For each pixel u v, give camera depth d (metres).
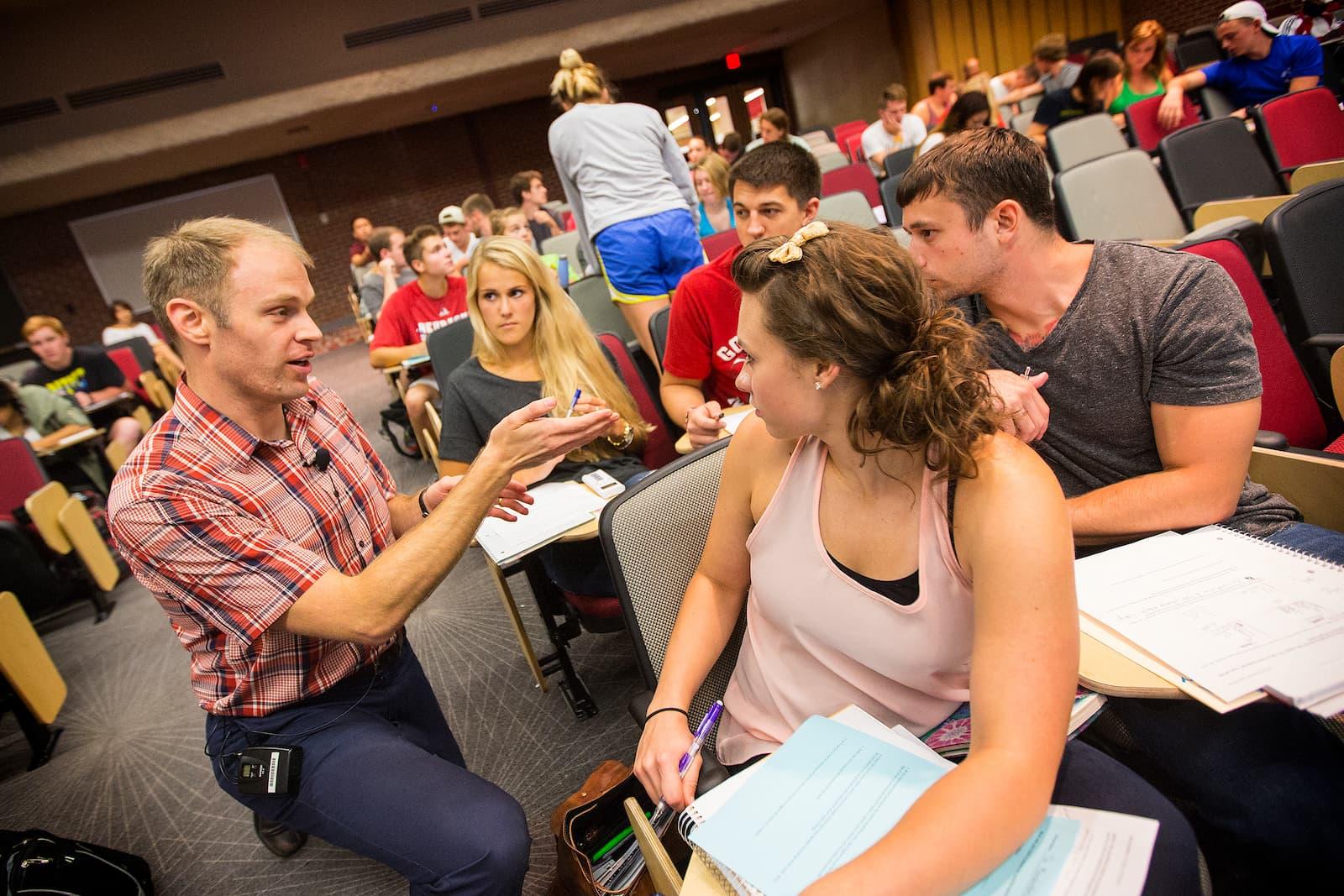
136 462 1.13
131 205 10.33
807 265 0.79
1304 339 1.61
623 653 2.31
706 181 4.53
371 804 1.14
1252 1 3.78
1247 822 0.97
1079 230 2.84
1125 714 1.08
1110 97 4.48
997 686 0.73
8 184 8.27
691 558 1.16
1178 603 0.88
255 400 1.19
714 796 0.82
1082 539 1.17
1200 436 1.11
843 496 0.91
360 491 1.39
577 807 1.18
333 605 1.10
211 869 1.83
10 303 10.05
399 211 11.51
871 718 0.88
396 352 3.78
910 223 1.22
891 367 0.80
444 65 9.16
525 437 1.12
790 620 0.97
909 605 0.86
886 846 0.66
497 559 1.48
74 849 1.53
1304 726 0.97
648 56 11.09
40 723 2.44
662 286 2.94
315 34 8.73
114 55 8.25
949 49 10.34
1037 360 1.21
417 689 1.47
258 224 1.13
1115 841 0.69
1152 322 1.12
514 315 1.95
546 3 9.29
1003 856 0.66
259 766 1.18
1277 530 1.15
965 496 0.80
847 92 12.66
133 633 3.33
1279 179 3.16
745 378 0.88
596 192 2.84
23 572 3.17
